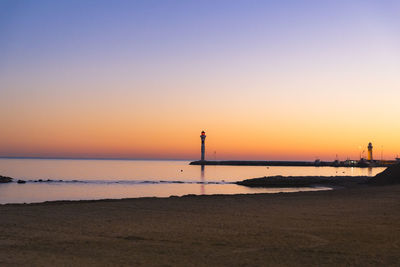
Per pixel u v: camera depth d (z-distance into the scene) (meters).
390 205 24.52
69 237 14.70
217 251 12.73
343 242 14.13
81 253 12.35
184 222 18.03
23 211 21.11
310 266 11.12
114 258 11.77
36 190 61.06
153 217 19.42
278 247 13.32
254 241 14.20
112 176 112.25
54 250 12.71
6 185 72.75
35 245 13.38
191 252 12.57
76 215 19.92
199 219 18.88
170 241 14.14
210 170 184.88
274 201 26.72
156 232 15.72
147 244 13.65
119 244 13.63
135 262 11.34
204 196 30.53
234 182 85.06
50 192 57.22
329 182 77.81
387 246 13.55
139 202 25.69
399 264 11.32
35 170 151.88
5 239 14.27
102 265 11.02
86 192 57.31
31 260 11.45
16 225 16.98
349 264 11.34
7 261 11.30
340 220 18.77
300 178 85.75
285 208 22.97
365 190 36.16
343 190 36.66
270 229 16.45
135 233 15.49
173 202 25.86
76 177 104.44
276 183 77.12
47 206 23.47
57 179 93.81
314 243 13.95
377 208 23.08
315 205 24.45
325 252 12.70
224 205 24.28
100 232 15.66
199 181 89.19
